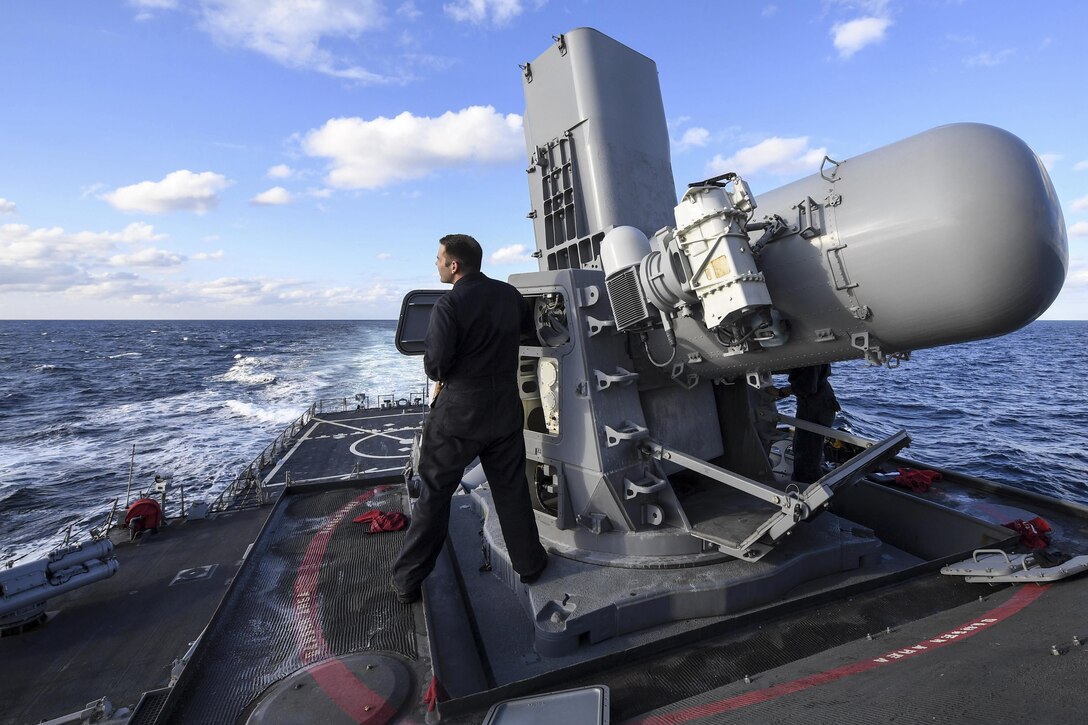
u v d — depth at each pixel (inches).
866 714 83.0
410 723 116.3
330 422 1098.1
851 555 169.8
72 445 1179.3
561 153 213.9
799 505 138.1
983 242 109.5
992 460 743.1
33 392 2047.2
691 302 142.1
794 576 158.1
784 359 153.9
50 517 751.7
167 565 353.4
